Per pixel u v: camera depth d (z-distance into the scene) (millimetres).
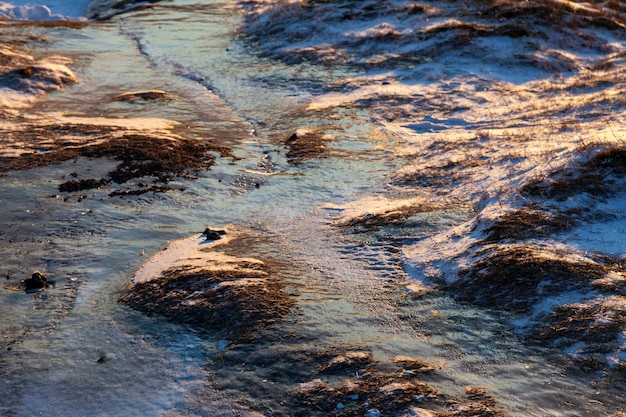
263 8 27016
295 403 6660
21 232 10461
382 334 7652
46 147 13750
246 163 13547
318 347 7414
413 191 11789
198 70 20594
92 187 11984
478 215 9961
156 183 12250
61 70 19344
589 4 27656
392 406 6469
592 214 9625
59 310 8562
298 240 10109
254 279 8781
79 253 9898
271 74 20062
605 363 6879
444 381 6820
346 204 11414
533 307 7844
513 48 21094
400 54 20938
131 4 30297
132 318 8234
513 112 16031
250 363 7250
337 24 23562
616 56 21344
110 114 16469
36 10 29484
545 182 10328
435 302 8219
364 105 17172
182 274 8953
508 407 6375
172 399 6859
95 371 7352
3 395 7066
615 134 11727
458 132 14984
